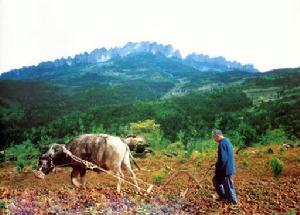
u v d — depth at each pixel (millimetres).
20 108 77438
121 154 10281
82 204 8078
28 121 60000
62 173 16000
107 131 34844
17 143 35719
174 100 63906
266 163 14617
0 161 20828
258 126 29484
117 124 40500
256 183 11422
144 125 26281
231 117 40375
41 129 43250
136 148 19078
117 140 10422
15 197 8672
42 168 10930
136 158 18422
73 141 10680
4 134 38344
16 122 58031
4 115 65312
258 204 8664
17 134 39562
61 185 13102
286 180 11695
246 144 22656
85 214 7371
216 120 35250
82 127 37062
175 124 37656
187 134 28734
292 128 27281
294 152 16953
